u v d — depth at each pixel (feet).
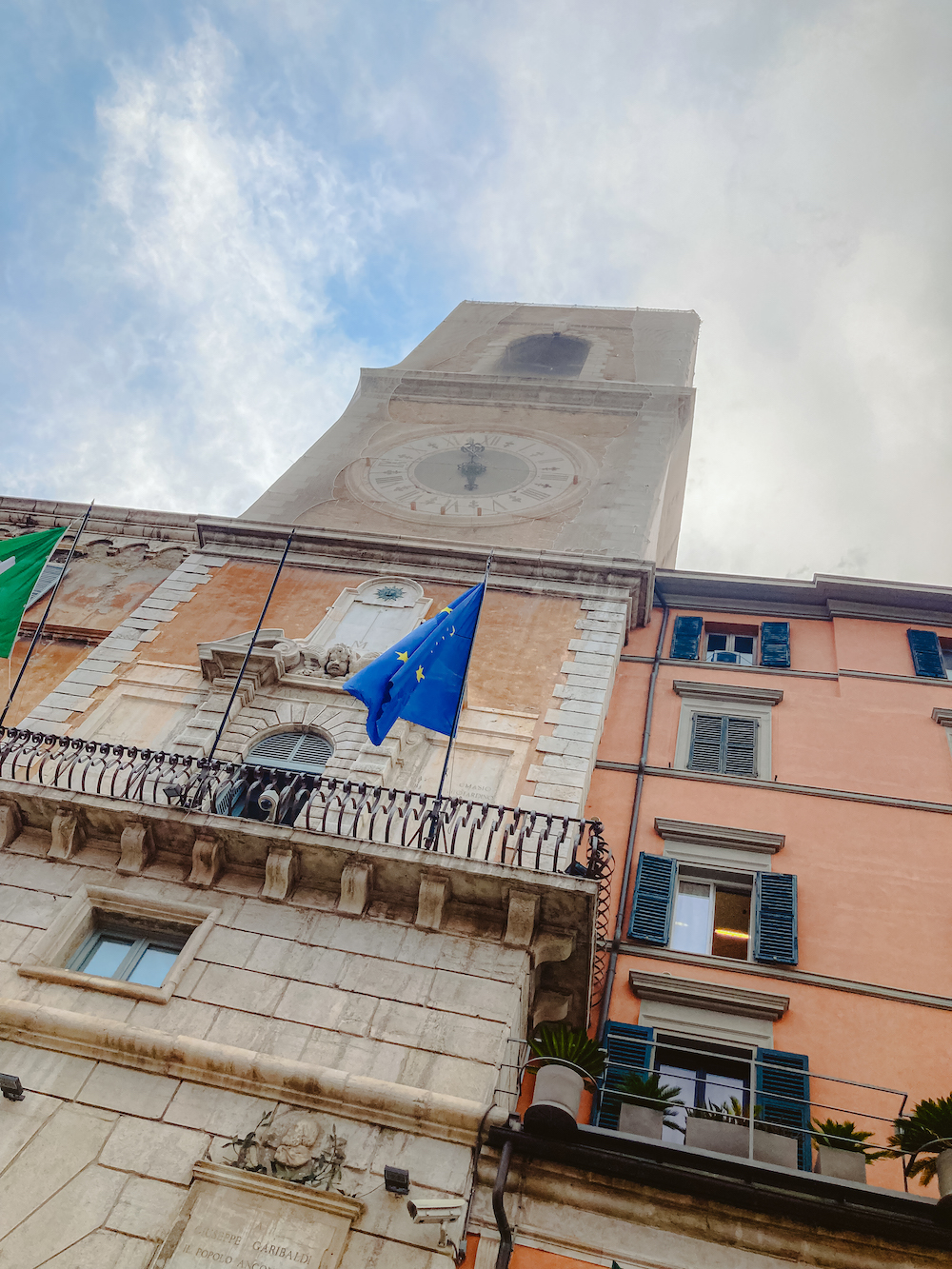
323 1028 39.50
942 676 65.67
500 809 45.62
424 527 79.51
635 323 126.41
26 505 82.89
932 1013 48.06
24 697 64.13
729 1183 34.50
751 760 62.28
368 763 53.42
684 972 51.34
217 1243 32.91
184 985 41.01
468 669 61.98
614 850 57.67
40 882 45.29
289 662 60.75
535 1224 34.83
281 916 43.75
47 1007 39.40
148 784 51.85
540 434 94.63
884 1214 33.53
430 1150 35.60
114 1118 36.37
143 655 64.03
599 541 76.33
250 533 75.25
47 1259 32.53
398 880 43.78
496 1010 40.04
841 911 53.11
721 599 74.90
